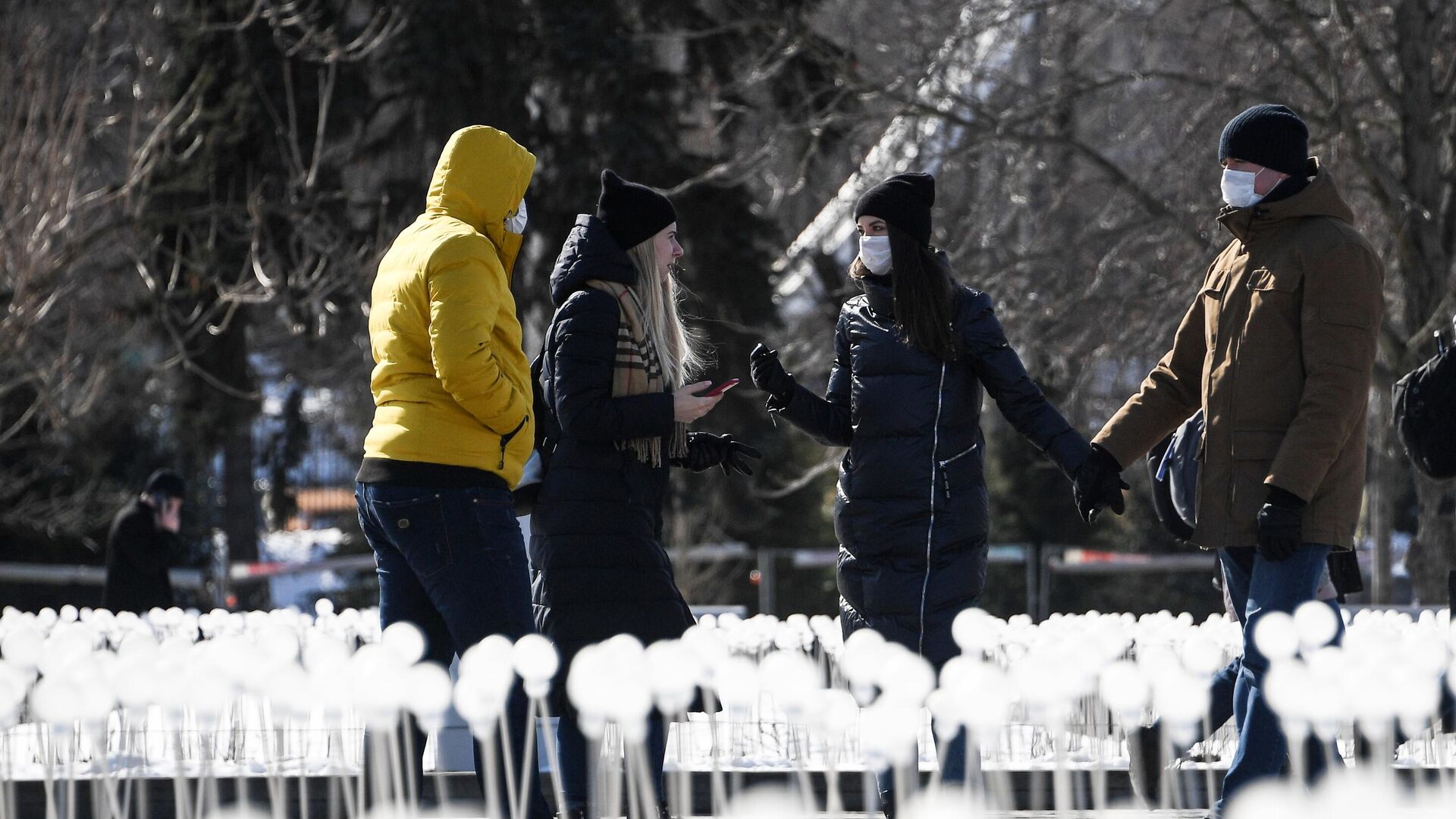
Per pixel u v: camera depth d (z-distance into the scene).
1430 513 43.12
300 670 12.88
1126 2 53.38
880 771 17.27
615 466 17.77
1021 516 88.38
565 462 17.83
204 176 64.00
